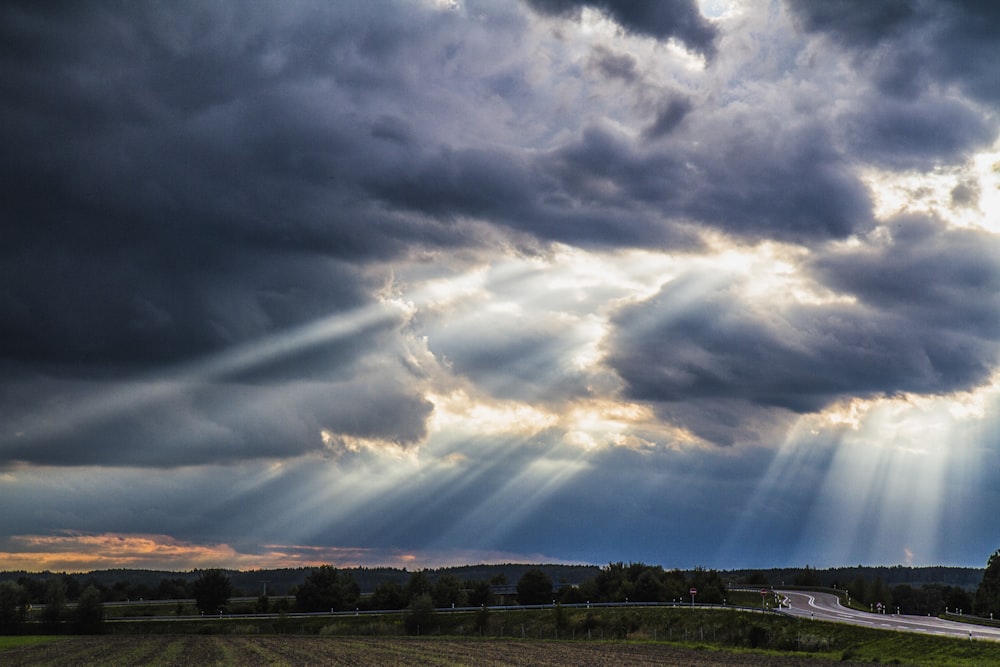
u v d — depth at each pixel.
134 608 192.25
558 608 142.88
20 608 159.00
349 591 189.38
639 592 172.75
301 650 107.62
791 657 94.50
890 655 90.12
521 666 84.12
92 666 87.69
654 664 86.25
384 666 84.81
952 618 141.00
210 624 161.25
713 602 160.50
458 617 157.38
